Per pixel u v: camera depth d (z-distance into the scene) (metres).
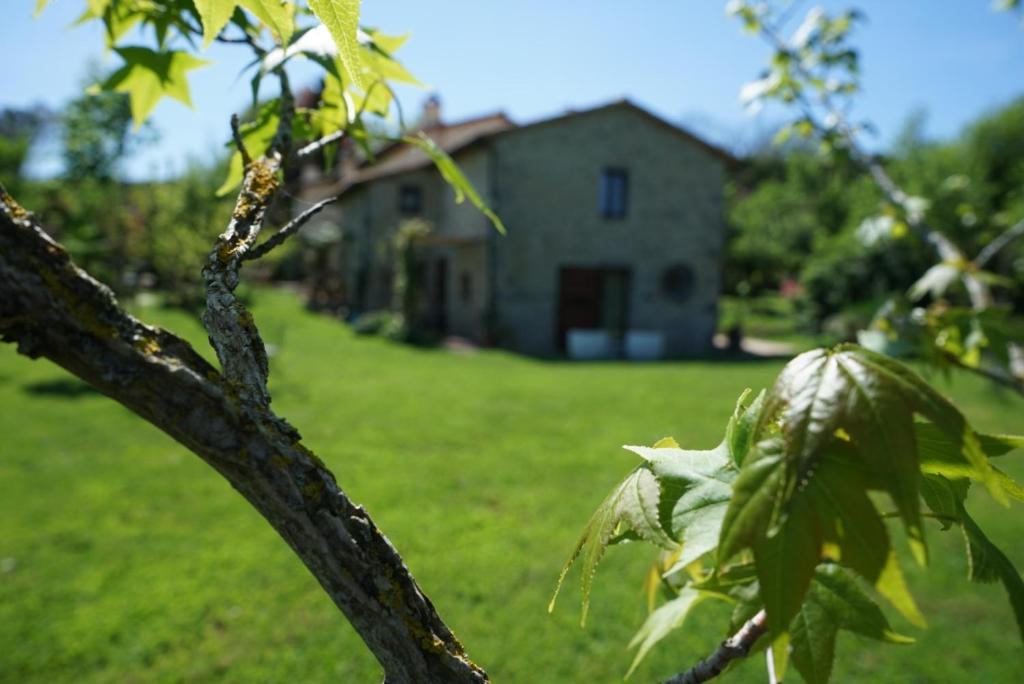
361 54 1.01
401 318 17.45
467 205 18.05
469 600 4.01
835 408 0.41
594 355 16.64
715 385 11.65
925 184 17.78
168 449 7.12
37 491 5.79
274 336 15.48
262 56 1.06
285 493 0.49
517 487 6.00
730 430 0.56
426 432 7.96
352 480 6.10
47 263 0.43
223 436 0.47
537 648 3.53
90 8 1.14
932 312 1.91
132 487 5.90
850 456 0.42
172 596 4.04
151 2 1.15
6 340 0.43
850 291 19.64
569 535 4.95
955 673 3.31
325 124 1.13
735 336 18.95
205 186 15.97
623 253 17.59
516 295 16.80
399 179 21.16
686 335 18.30
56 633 3.66
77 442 7.36
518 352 16.69
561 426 8.38
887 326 1.92
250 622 3.78
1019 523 5.17
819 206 30.27
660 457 0.56
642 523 0.53
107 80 1.22
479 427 8.26
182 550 4.66
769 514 0.41
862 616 0.61
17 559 4.51
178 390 0.46
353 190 21.88
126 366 0.45
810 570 0.39
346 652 3.51
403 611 0.53
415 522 5.14
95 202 14.45
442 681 0.54
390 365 13.69
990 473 0.42
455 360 14.88
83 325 0.44
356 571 0.51
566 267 17.30
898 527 4.74
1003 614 3.84
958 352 1.86
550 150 16.77
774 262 29.59
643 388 11.29
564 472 6.47
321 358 14.11
